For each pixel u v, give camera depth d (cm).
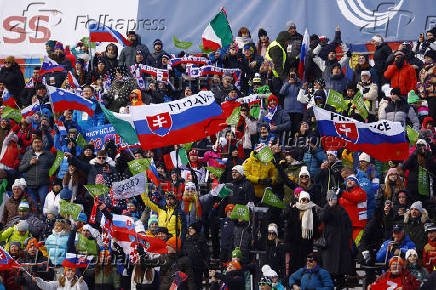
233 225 5009
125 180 4916
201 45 6894
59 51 6638
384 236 5016
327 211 4794
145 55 6506
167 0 7288
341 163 5234
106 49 6494
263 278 4697
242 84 6391
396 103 5800
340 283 4884
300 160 5484
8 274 4862
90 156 5572
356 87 6141
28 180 5694
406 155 5209
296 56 6284
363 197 4997
